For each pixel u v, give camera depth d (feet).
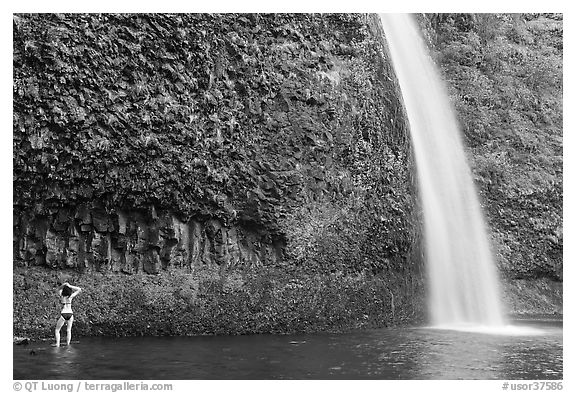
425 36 84.69
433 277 61.82
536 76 94.68
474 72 92.07
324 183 51.16
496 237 78.43
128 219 46.34
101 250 45.60
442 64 90.89
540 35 100.83
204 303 46.50
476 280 69.67
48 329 43.14
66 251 44.83
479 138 85.10
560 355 39.50
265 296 47.93
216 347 40.29
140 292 45.55
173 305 45.83
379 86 57.11
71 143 43.62
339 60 54.95
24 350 38.55
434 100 76.95
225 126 48.57
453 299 64.13
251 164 49.14
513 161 84.43
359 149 53.78
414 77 73.77
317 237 50.34
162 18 47.19
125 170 45.29
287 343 42.55
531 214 81.35
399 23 75.36
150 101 46.14
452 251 66.90
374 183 54.60
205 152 47.70
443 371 33.88
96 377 31.04
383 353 39.06
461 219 71.31
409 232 57.26
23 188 43.14
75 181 44.16
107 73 45.06
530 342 45.75
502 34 99.50
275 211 48.80
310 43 53.67
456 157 77.10
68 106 43.42
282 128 50.31
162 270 46.65
